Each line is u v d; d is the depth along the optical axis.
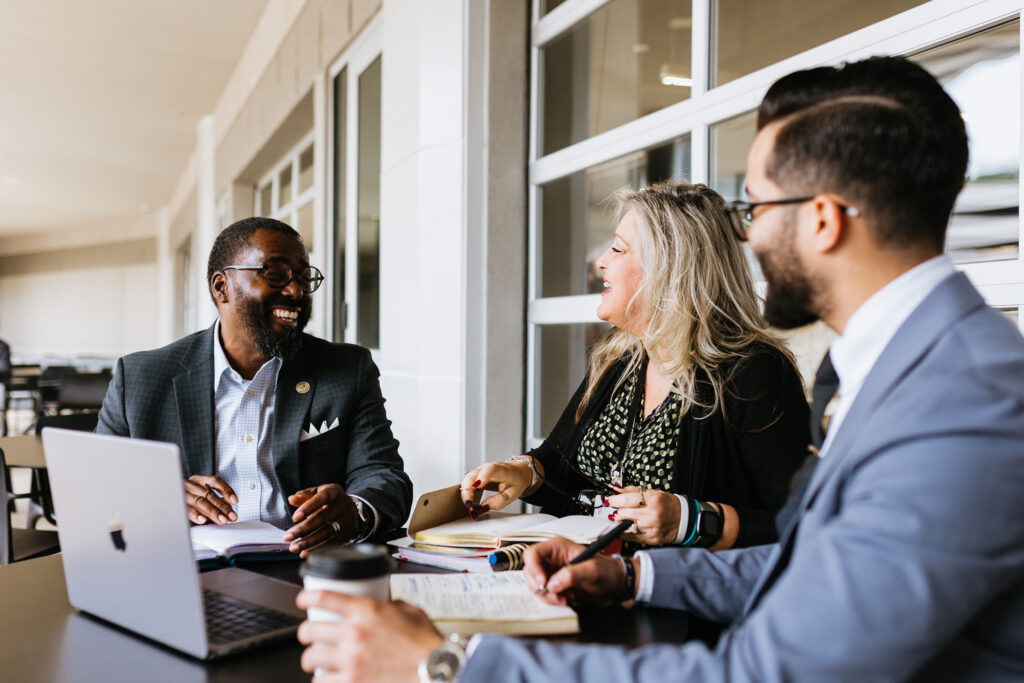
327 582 0.79
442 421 3.05
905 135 0.75
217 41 6.84
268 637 0.96
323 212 4.94
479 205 3.04
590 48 2.88
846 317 0.82
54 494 1.11
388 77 3.56
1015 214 1.53
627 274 1.72
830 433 0.85
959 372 0.67
